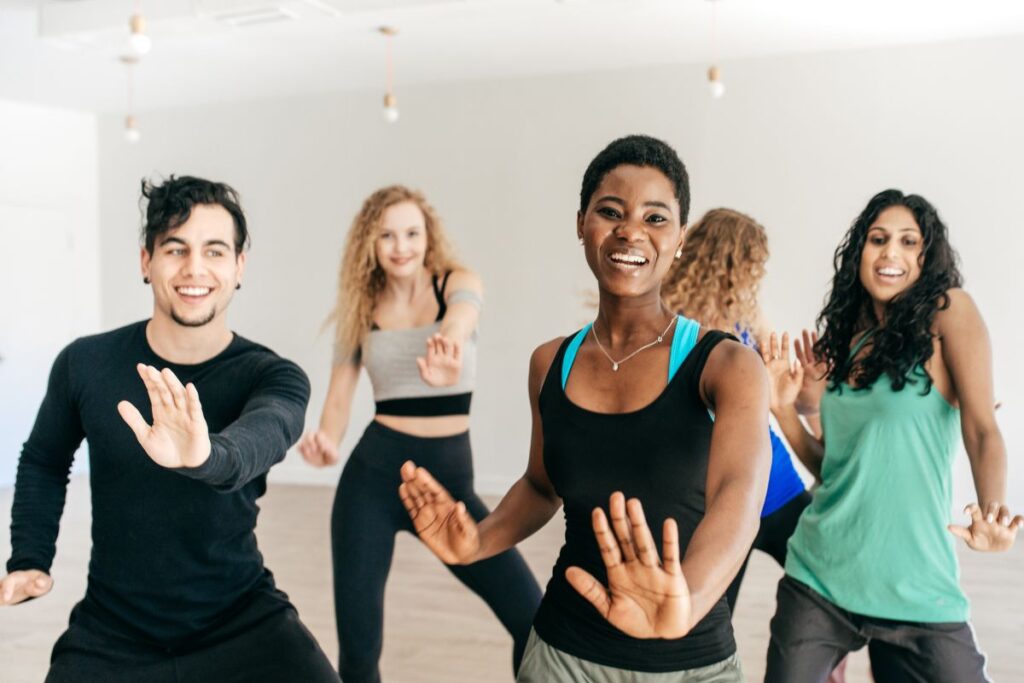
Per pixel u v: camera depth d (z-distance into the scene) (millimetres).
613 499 1169
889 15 5449
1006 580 4770
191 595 1994
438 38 5906
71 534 5848
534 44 6062
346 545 3078
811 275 6262
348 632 3018
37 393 7785
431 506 1642
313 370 7547
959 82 5934
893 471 2176
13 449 7602
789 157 6297
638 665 1470
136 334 2086
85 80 6992
